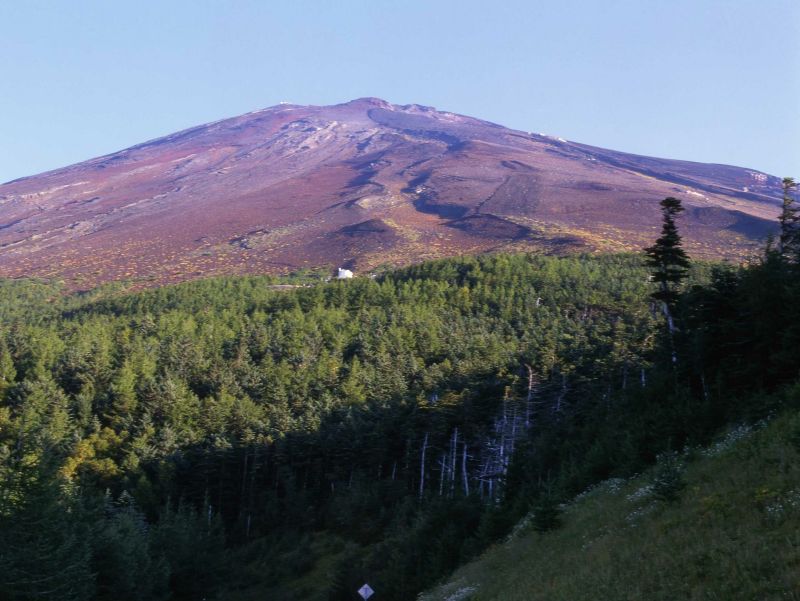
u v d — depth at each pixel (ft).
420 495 236.02
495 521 122.21
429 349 345.92
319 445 270.46
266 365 334.85
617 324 309.83
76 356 310.65
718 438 92.07
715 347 120.16
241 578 204.23
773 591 43.73
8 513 105.19
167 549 190.39
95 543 146.92
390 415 268.21
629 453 105.40
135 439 262.47
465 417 257.14
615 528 76.13
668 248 149.28
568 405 246.27
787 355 96.73
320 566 207.92
